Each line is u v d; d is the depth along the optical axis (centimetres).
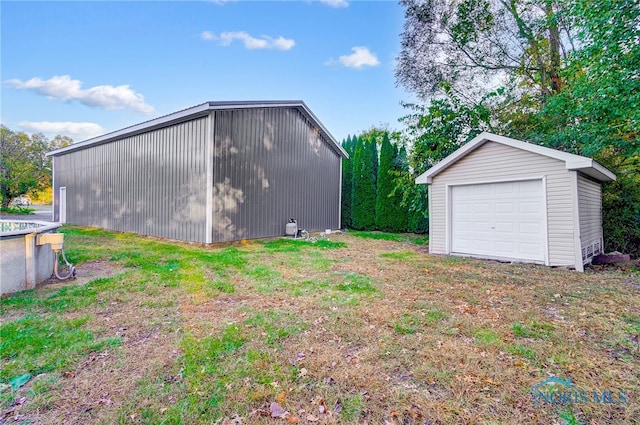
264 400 211
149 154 1125
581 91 775
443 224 824
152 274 539
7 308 369
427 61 1276
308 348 283
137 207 1170
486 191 758
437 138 1063
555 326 336
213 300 415
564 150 936
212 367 249
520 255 701
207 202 923
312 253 798
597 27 690
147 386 224
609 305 405
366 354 273
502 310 384
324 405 207
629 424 190
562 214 643
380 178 1478
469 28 1183
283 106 1149
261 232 1090
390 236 1256
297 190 1241
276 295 438
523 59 1191
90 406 203
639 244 846
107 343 287
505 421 192
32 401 207
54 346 278
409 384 230
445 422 192
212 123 927
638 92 662
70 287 459
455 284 504
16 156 2602
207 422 190
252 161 1056
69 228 1338
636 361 265
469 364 258
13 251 429
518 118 1117
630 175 848
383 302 411
